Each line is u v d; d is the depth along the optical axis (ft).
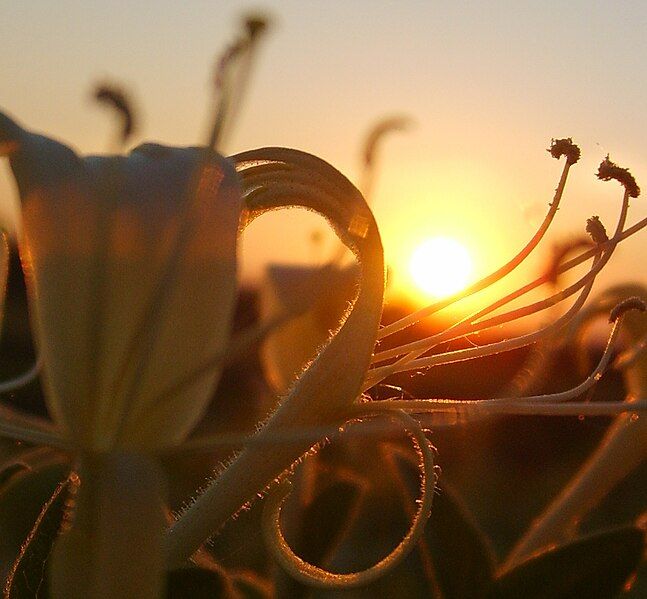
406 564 0.37
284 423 0.33
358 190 0.34
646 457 0.42
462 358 0.38
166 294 0.29
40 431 0.30
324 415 0.34
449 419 0.35
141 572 0.28
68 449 0.29
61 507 0.31
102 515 0.29
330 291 0.30
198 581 0.31
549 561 0.35
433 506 0.37
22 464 0.33
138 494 0.29
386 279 0.34
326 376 0.34
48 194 0.30
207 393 0.30
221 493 0.33
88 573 0.28
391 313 0.38
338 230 0.35
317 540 0.38
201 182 0.30
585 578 0.34
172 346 0.30
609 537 0.34
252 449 0.33
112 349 0.29
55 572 0.29
